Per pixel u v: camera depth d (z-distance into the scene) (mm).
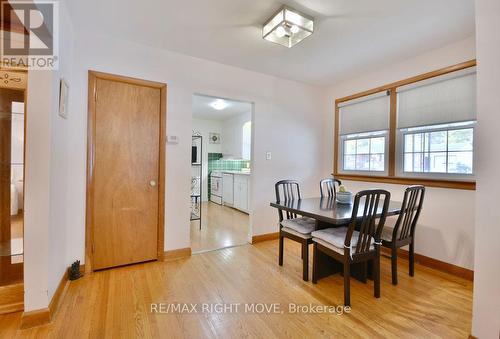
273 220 3662
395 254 2277
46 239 1679
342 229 2352
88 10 2074
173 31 2402
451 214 2543
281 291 2168
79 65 2352
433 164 2750
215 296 2064
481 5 1440
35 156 1653
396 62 3068
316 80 3771
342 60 3020
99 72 2439
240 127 6234
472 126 2438
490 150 1406
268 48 2734
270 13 2105
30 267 1639
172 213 2852
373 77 3381
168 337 1572
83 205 2385
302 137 3934
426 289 2211
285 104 3754
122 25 2301
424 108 2801
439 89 2666
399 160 3072
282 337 1589
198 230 4059
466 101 2453
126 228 2619
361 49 2725
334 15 2100
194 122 6926
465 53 2455
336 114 3938
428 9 2016
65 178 2199
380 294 2123
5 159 1788
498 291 1384
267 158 3605
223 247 3279
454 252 2512
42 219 1669
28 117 1637
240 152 6215
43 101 1673
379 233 2090
